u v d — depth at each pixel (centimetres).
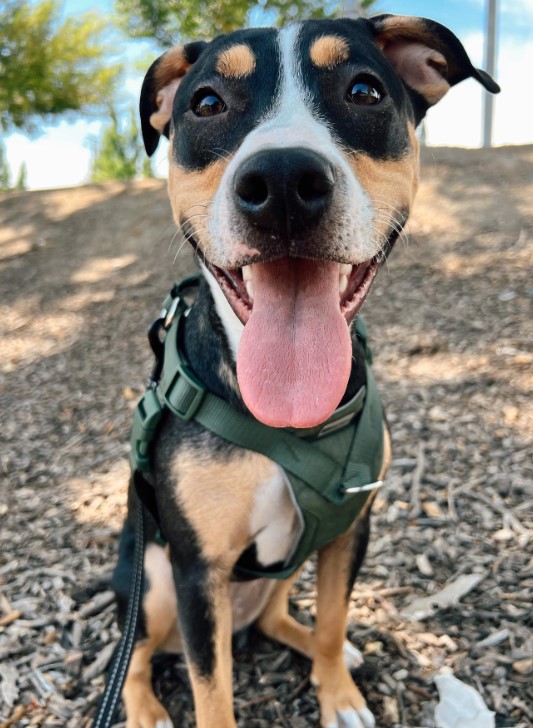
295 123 28
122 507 60
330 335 30
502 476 56
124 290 119
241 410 33
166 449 35
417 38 38
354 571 38
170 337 37
